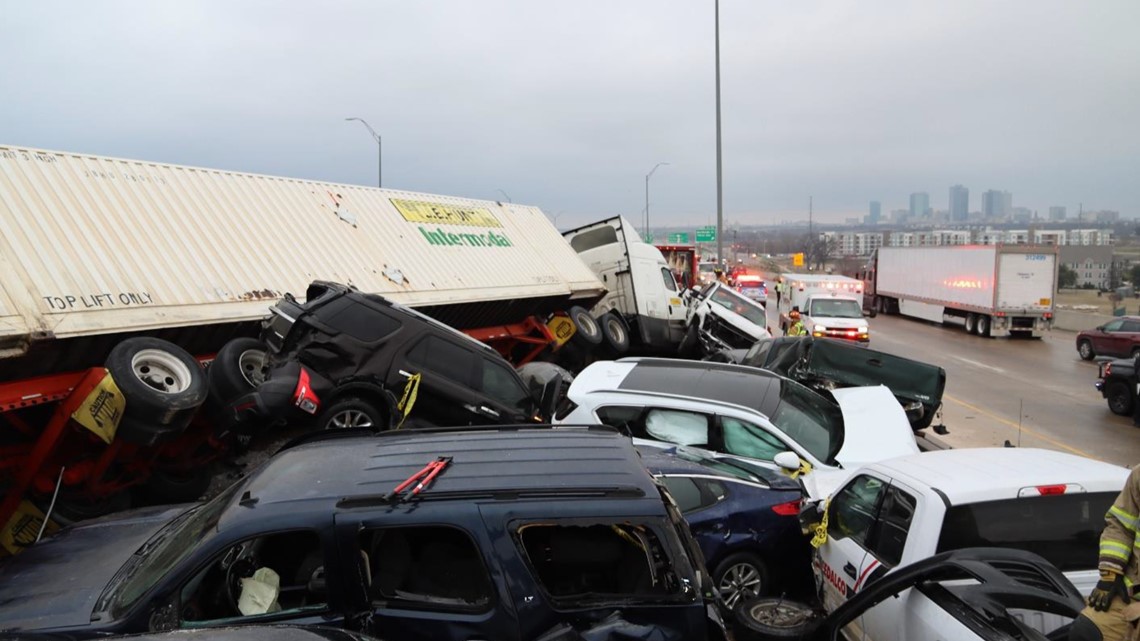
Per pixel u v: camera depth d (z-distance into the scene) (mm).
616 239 17797
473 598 3670
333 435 4961
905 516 4941
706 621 3691
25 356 6879
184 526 4184
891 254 40344
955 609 3982
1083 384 19438
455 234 13930
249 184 10805
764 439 7832
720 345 18266
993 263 29859
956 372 21156
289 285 10055
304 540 3887
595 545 3982
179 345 8680
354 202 12398
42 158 8305
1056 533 4602
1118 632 3674
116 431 6777
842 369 11992
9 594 3910
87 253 7898
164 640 3047
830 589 5742
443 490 3719
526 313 14766
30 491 6852
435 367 8898
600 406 8117
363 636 3352
